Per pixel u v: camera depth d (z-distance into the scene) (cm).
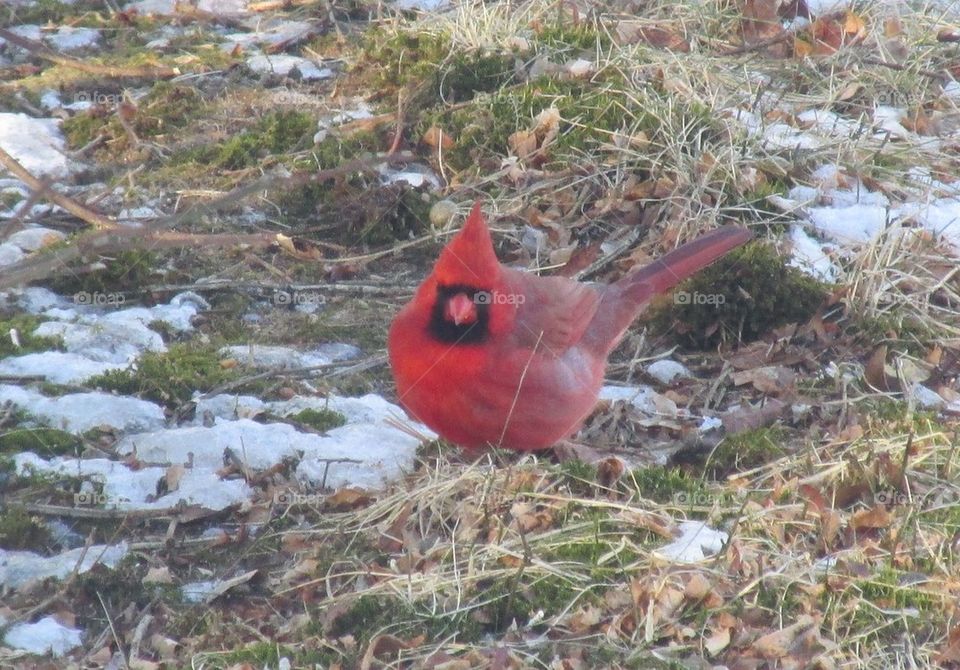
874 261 1050
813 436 864
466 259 719
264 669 639
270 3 1559
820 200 1150
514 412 753
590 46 1358
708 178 1127
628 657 639
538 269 1060
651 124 1200
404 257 1100
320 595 711
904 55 1379
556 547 729
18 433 838
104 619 696
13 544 750
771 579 692
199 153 1215
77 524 770
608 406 902
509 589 689
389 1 1534
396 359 759
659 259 882
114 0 1566
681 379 959
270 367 947
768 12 1426
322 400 909
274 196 1140
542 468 816
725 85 1300
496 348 733
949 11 1495
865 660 640
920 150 1233
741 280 1002
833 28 1400
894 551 715
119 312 1003
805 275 1034
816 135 1230
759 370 948
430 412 765
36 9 1526
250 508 784
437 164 1190
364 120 1246
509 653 639
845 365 961
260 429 854
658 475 809
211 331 994
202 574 736
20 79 1357
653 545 730
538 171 1168
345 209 1118
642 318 1015
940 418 892
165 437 838
